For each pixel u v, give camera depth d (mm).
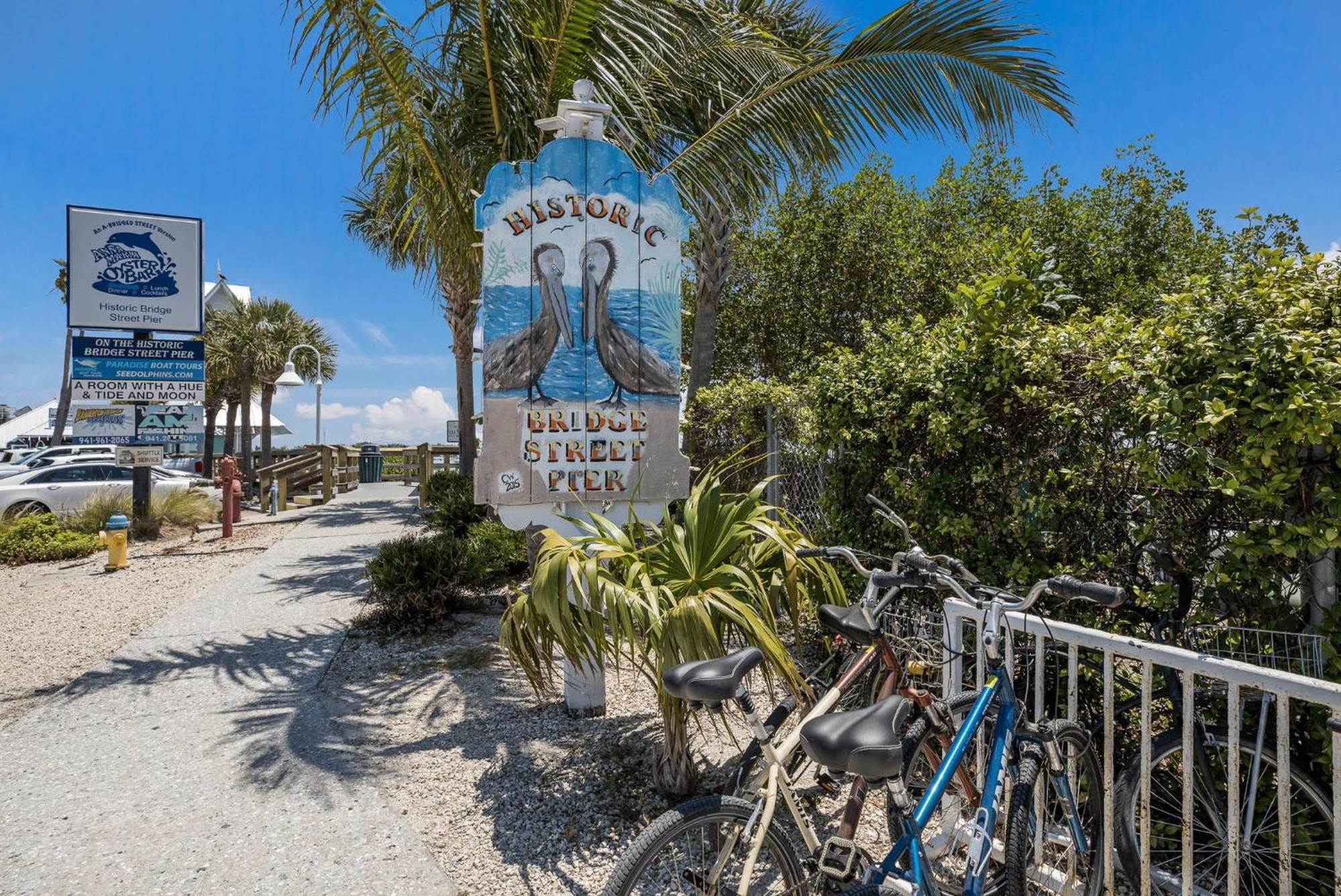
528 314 4273
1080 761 2555
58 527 10773
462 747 3883
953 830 2580
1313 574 2365
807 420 5508
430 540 7047
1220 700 2562
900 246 11578
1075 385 2914
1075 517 3018
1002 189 12500
